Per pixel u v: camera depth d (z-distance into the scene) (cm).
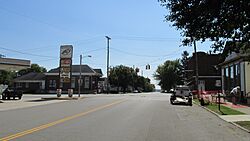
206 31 1100
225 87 4791
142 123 1712
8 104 3416
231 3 1007
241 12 1031
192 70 8275
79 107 2958
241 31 1105
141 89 13838
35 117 2006
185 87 3609
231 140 1212
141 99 4619
